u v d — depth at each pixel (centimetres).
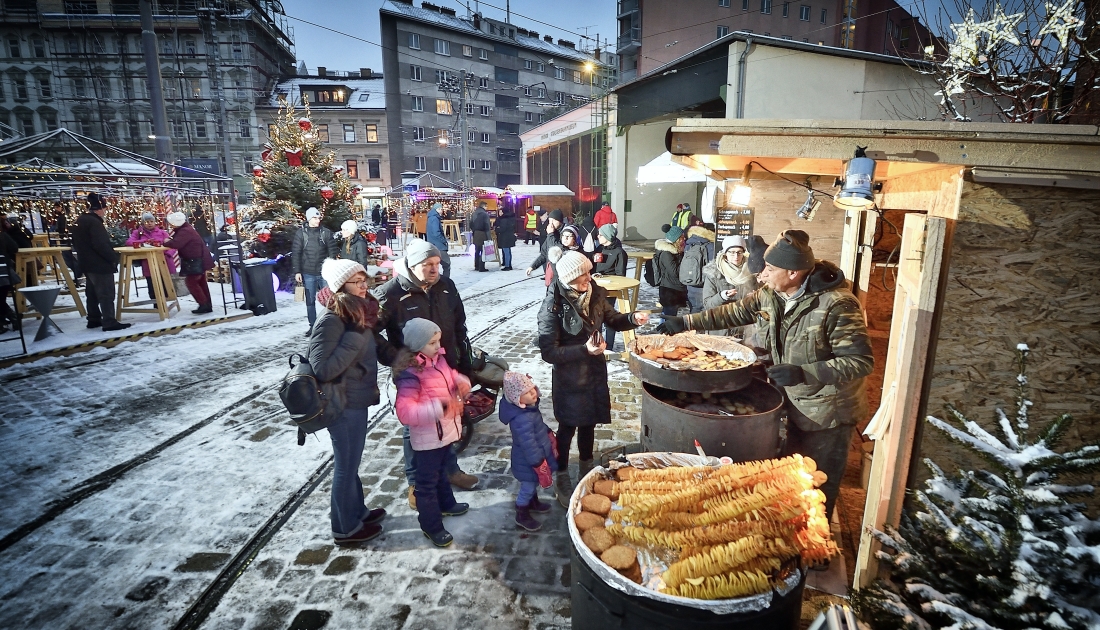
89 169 1288
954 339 211
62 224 1528
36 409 531
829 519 307
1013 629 153
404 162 5278
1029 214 197
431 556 311
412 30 5184
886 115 1404
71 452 440
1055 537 160
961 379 212
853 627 171
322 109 4997
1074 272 196
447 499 349
